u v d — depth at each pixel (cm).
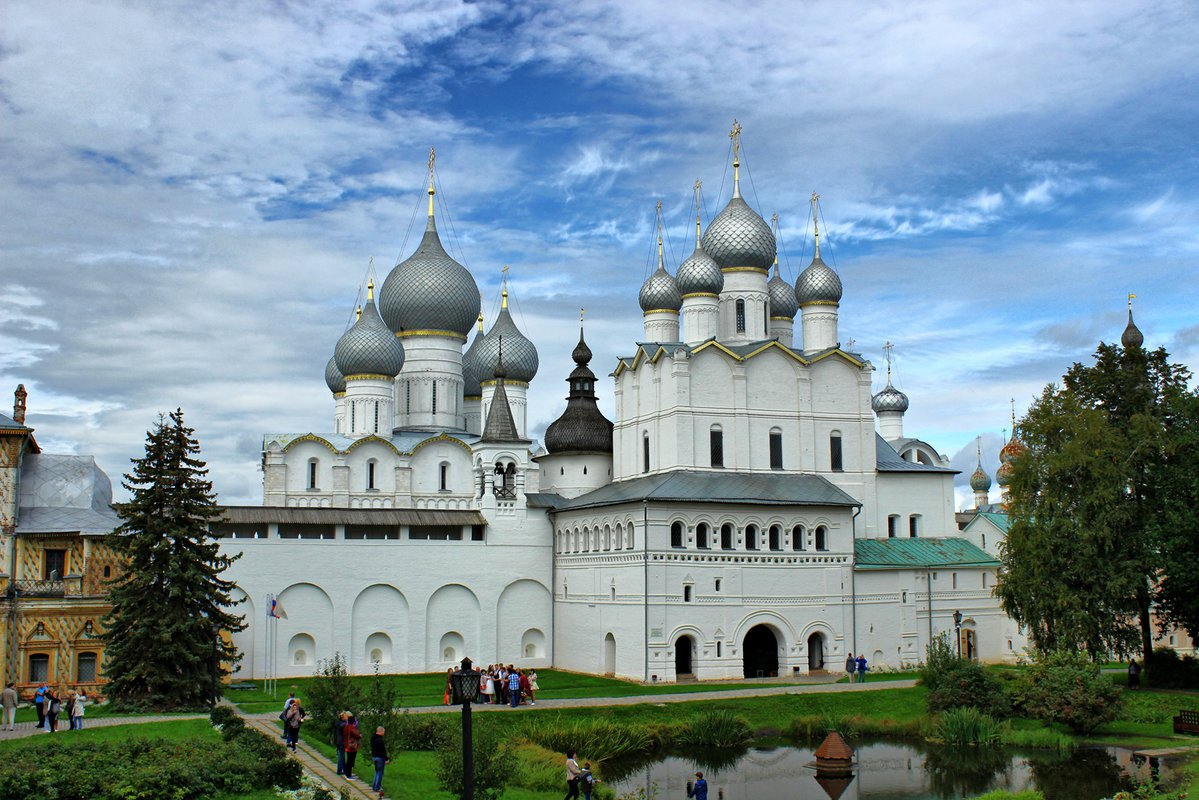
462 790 4162
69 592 7400
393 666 8919
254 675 8469
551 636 9469
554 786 5053
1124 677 8181
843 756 5841
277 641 8575
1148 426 7725
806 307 9988
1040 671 6994
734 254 9656
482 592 9250
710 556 8206
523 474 9562
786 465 9025
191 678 6372
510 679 6700
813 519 8581
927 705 6994
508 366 11062
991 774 5784
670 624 8031
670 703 6956
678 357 8762
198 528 6581
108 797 3825
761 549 8381
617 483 9500
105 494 8450
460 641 9175
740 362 8956
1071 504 7706
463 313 10988
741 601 8244
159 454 6581
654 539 8062
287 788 4153
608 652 8594
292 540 8712
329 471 9744
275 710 6419
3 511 7425
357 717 5178
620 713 6694
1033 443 7956
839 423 9300
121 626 6406
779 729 6750
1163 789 5178
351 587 8844
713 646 8131
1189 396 8019
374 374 10325
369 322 10431
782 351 9162
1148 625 8000
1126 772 5753
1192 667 7812
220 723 5566
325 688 5525
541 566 9500
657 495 8094
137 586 6369
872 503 9312
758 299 9712
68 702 5634
